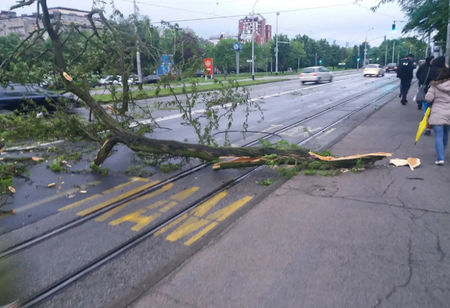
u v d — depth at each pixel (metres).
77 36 8.21
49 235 3.92
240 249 3.46
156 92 7.47
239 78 43.03
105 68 7.85
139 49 7.67
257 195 4.95
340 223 3.95
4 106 10.48
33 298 2.88
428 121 5.95
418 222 3.93
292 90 24.20
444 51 15.01
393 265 3.13
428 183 5.11
